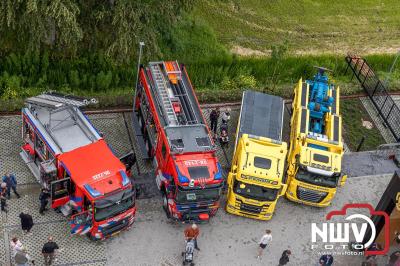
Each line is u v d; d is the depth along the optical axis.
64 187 21.98
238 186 23.58
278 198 25.94
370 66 34.56
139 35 28.08
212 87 32.12
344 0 43.00
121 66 31.06
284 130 30.22
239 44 36.53
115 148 27.06
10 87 28.78
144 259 22.52
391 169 28.55
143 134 27.23
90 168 22.05
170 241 23.39
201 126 24.34
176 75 26.61
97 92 30.34
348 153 29.19
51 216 23.47
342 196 26.73
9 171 24.91
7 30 28.17
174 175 22.55
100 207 21.27
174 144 23.23
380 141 30.36
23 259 20.25
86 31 28.83
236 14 38.88
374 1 43.38
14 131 26.84
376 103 32.34
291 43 37.53
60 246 22.42
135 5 27.73
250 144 24.39
